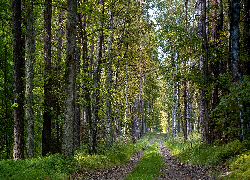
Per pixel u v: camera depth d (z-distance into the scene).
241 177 7.11
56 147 17.09
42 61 18.30
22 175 7.93
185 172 10.56
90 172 10.88
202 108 16.78
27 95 12.30
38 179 8.02
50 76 12.58
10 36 15.85
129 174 10.53
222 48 13.28
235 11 10.14
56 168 9.52
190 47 13.73
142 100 42.19
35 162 9.54
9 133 15.48
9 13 15.40
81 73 14.45
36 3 13.09
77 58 17.36
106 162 12.57
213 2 15.05
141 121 42.72
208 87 13.09
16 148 11.45
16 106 11.55
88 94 14.49
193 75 13.91
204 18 13.27
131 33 24.19
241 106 9.42
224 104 9.52
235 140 11.02
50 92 12.83
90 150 13.99
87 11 13.66
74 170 10.12
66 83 11.49
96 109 16.12
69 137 11.30
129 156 16.66
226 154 10.09
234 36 10.15
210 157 11.00
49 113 12.86
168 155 17.89
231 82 10.81
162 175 10.30
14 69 11.70
